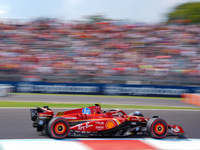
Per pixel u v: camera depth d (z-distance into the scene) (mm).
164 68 57781
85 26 67000
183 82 56250
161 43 64500
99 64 58250
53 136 17031
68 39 64375
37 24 66250
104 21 67938
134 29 67188
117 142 17406
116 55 61125
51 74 55500
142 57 61125
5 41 62594
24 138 17703
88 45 63469
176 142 18406
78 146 15992
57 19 67375
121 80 55469
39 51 61000
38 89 52938
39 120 17297
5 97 44312
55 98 45312
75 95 51375
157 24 68438
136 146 16734
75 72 56281
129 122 19141
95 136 18766
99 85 54062
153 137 18875
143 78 55875
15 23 65875
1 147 15375
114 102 42625
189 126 25094
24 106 33969
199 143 18625
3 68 55719
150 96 54406
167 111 34531
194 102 45938
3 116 26219
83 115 18484
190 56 61406
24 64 57219
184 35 65938
